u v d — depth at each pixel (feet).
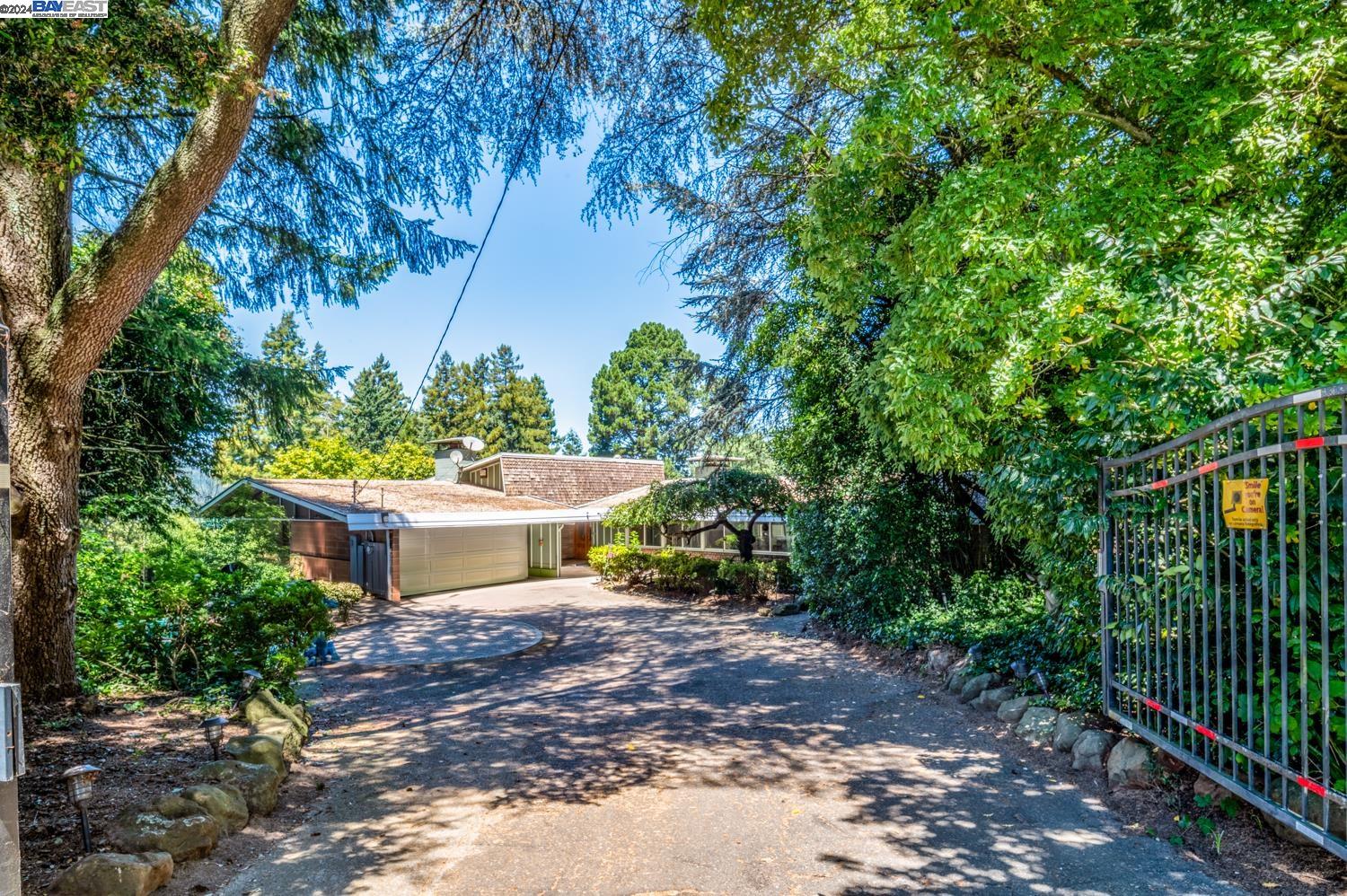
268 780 13.88
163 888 10.29
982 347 17.01
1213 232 13.97
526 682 26.81
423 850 12.05
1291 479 11.48
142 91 11.46
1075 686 17.51
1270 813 10.11
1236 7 15.81
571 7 24.35
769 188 34.58
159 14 10.99
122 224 17.95
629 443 150.30
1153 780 13.24
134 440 33.22
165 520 35.06
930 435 18.16
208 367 34.40
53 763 14.85
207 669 22.65
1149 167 16.05
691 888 10.65
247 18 16.79
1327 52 13.46
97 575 27.50
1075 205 16.22
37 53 9.49
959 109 17.95
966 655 23.47
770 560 52.29
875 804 13.87
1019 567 31.22
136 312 30.30
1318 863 10.21
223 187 25.71
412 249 28.02
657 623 40.52
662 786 15.17
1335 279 14.49
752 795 14.53
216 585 25.53
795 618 39.55
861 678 25.20
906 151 20.98
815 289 30.42
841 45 21.04
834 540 33.35
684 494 49.73
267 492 56.24
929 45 18.70
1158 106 16.48
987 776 15.14
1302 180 16.66
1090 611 16.63
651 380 149.38
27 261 19.21
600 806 14.03
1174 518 12.70
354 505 54.03
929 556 31.50
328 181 26.53
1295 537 11.21
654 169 32.68
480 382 173.06
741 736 18.80
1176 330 13.33
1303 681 9.58
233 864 11.41
